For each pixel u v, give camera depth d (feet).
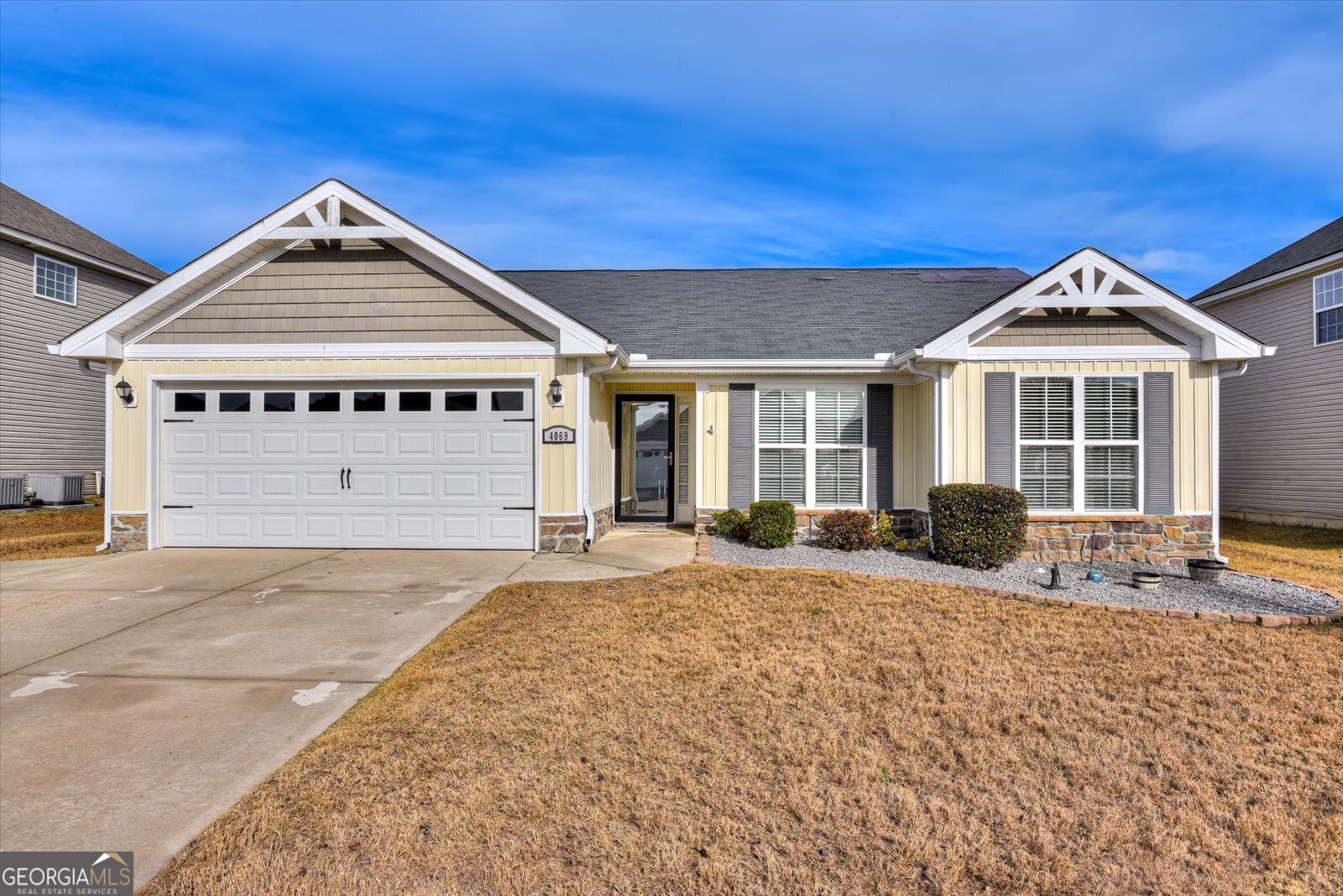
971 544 27.09
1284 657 16.99
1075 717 13.33
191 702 13.75
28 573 25.50
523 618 19.35
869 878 8.59
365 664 15.89
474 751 11.62
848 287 45.85
